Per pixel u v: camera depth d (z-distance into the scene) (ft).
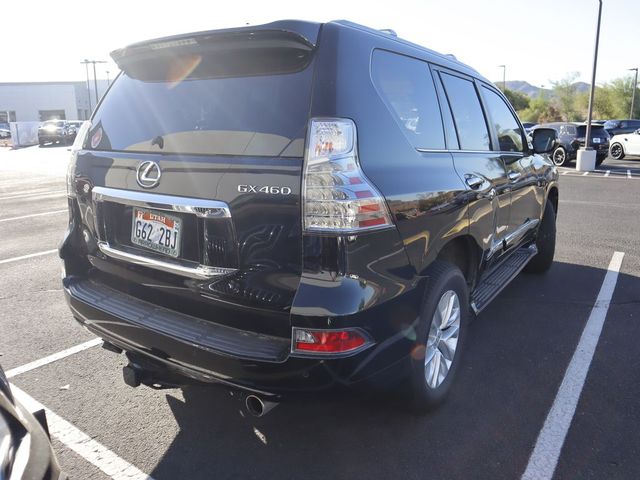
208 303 8.09
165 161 8.33
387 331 7.89
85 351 12.89
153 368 8.93
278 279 7.38
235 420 9.98
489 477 8.39
